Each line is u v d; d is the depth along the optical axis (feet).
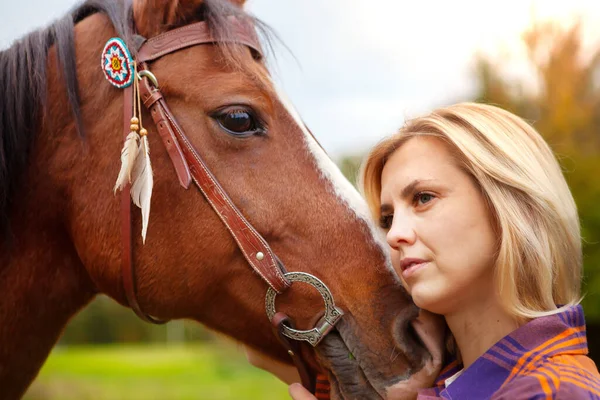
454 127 4.98
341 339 5.74
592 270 19.27
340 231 5.83
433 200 4.90
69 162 6.06
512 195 4.73
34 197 6.16
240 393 38.73
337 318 5.69
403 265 4.99
